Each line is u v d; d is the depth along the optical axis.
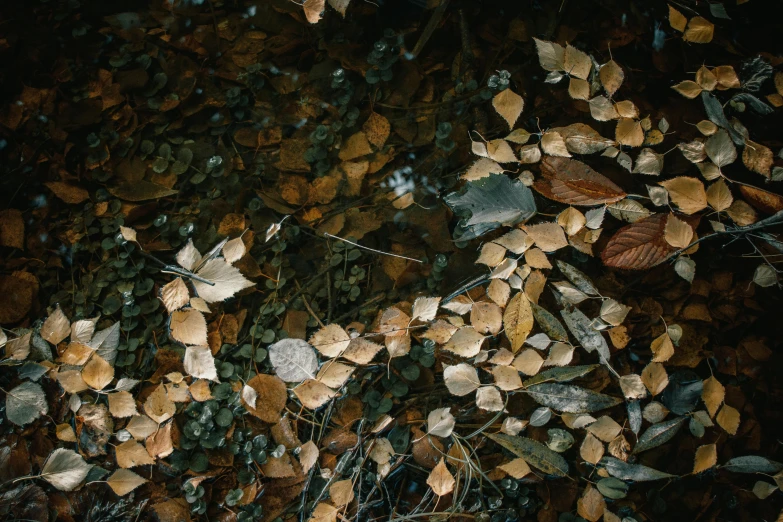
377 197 0.91
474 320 0.82
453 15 0.97
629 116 0.90
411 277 0.88
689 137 0.91
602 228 0.89
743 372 0.85
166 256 0.88
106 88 0.94
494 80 0.92
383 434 0.83
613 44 0.96
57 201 0.90
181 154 0.91
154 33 0.97
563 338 0.83
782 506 0.81
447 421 0.80
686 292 0.88
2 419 0.81
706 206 0.86
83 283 0.87
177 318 0.80
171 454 0.80
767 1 0.96
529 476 0.81
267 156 0.92
